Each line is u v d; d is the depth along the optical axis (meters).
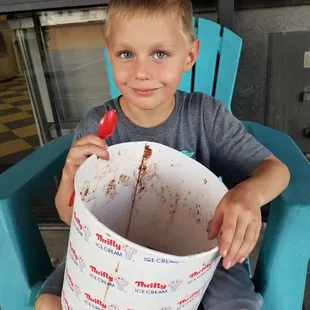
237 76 1.57
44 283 0.81
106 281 0.56
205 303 0.77
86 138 0.68
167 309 0.58
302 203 0.71
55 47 1.65
